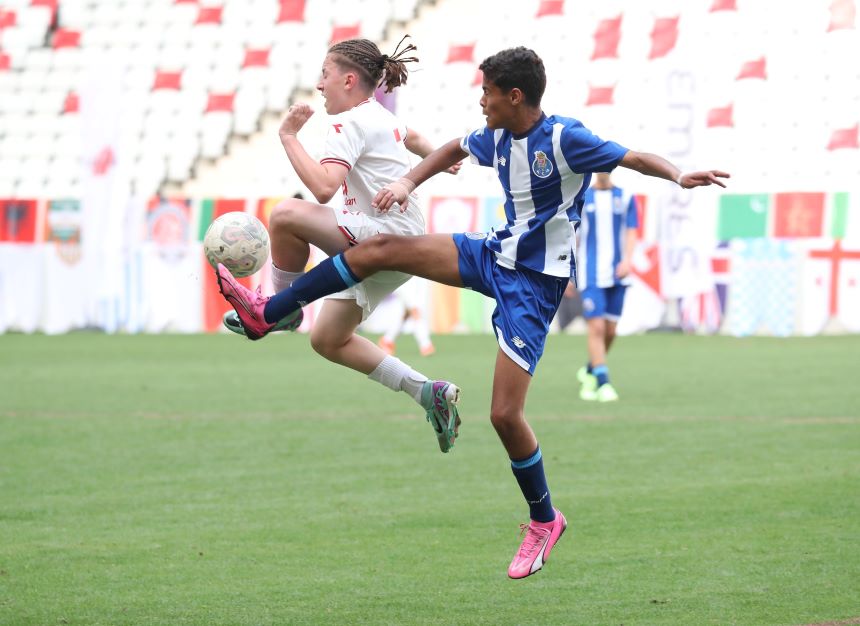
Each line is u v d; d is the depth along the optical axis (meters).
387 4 81.00
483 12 78.69
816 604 15.44
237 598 16.16
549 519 16.42
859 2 71.00
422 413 34.66
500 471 25.56
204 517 21.19
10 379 44.19
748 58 71.38
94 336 67.50
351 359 18.34
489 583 16.86
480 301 67.50
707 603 15.60
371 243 16.41
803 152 69.06
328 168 17.00
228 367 48.72
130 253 70.81
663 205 63.47
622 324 64.31
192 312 70.38
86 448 28.69
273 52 82.38
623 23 74.75
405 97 77.00
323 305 18.30
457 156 16.81
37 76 86.06
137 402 37.34
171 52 84.38
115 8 87.56
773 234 61.66
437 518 21.02
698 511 21.11
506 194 16.42
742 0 72.81
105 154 70.88
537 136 15.90
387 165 17.89
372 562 18.06
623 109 71.94
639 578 16.94
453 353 53.38
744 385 39.88
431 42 78.94
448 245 16.41
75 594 16.33
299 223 17.47
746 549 18.41
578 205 16.47
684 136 68.94
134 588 16.64
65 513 21.55
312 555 18.50
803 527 19.78
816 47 71.00
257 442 29.53
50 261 71.44
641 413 33.72
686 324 63.41
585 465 25.75
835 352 51.25
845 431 29.88
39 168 82.62
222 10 85.19
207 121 81.06
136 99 82.88
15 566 17.83
